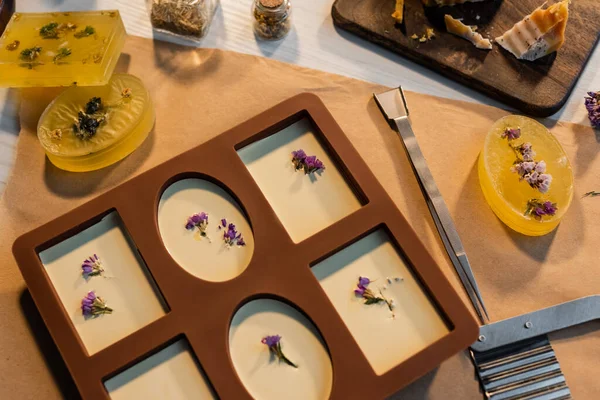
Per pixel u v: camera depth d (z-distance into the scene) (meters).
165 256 0.50
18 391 0.49
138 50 0.59
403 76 0.59
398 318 0.49
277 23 0.58
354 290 0.50
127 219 0.50
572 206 0.55
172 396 0.47
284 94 0.58
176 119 0.57
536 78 0.58
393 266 0.50
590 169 0.57
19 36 0.56
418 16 0.59
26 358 0.50
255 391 0.47
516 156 0.55
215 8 0.60
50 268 0.50
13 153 0.55
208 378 0.47
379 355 0.48
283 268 0.49
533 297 0.53
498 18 0.59
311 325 0.49
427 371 0.47
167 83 0.58
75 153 0.53
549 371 0.51
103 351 0.47
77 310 0.49
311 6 0.61
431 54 0.58
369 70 0.59
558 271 0.54
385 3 0.60
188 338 0.48
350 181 0.52
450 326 0.48
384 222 0.50
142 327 0.48
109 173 0.55
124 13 0.60
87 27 0.56
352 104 0.58
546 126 0.58
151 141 0.56
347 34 0.60
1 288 0.51
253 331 0.49
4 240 0.53
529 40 0.57
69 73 0.54
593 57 0.60
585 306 0.52
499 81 0.58
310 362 0.48
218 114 0.57
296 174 0.53
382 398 0.46
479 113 0.58
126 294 0.49
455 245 0.53
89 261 0.50
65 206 0.54
